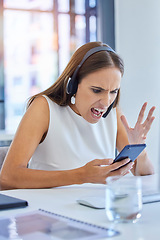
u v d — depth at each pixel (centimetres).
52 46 562
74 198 118
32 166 173
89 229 82
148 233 80
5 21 542
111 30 409
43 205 108
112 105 169
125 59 398
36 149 171
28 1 552
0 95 536
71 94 168
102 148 184
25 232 81
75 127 175
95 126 180
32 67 559
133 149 133
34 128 158
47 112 167
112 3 409
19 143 152
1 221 90
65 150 172
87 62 155
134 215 88
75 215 97
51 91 173
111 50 159
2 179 146
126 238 77
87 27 564
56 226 85
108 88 154
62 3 563
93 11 559
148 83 395
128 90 393
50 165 170
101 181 136
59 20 564
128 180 90
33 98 172
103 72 152
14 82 550
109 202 89
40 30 559
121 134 193
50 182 137
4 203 104
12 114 543
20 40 551
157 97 393
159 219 92
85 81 156
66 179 137
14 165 146
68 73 166
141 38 394
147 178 127
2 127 532
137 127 160
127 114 392
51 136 169
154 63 395
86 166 138
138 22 395
